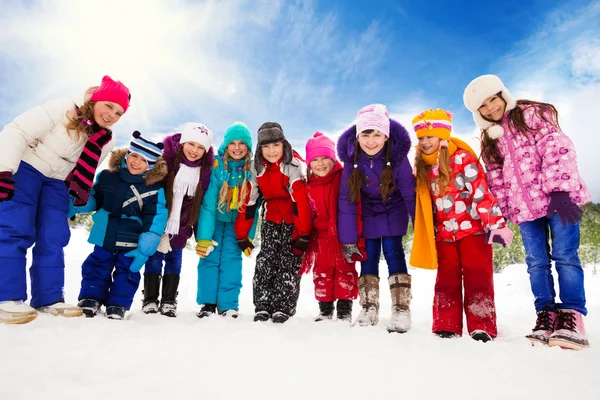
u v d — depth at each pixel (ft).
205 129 10.95
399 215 9.77
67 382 4.38
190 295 14.40
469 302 8.70
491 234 8.47
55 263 8.70
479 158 9.55
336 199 10.53
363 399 4.39
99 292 9.84
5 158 7.96
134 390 4.28
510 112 9.53
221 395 4.30
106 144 9.46
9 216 8.06
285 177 10.86
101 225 10.05
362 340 6.98
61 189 9.23
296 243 10.70
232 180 11.07
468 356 6.24
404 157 9.63
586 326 10.21
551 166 8.59
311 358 5.82
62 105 9.02
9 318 7.20
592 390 4.85
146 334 6.82
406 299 9.00
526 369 5.58
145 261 10.00
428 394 4.60
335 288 10.29
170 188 10.66
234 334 7.11
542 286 8.82
